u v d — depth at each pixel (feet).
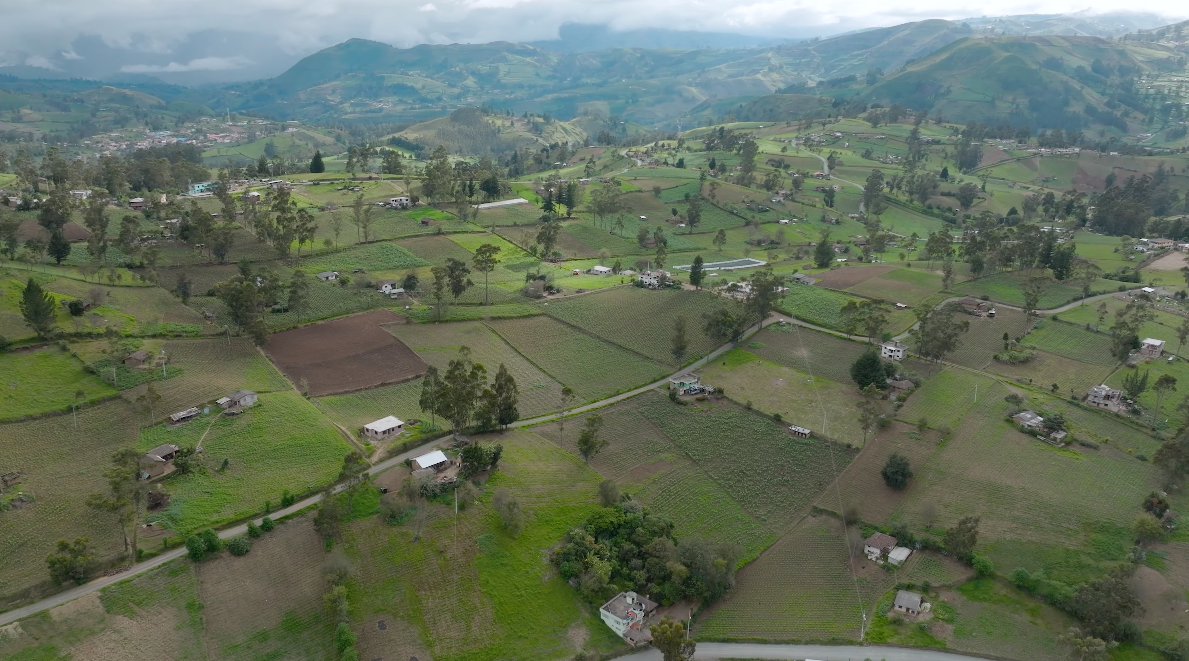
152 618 238.48
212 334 434.30
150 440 320.29
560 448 356.38
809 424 383.45
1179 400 408.67
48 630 227.40
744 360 461.78
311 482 303.89
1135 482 333.21
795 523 320.70
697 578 278.05
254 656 233.55
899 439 366.02
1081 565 286.25
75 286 453.58
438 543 281.13
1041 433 368.07
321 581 261.03
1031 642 258.16
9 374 345.72
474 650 246.47
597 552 285.84
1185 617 262.88
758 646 260.21
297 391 382.01
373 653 240.12
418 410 375.45
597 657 249.55
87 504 251.39
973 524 297.12
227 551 266.57
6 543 254.88
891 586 286.46
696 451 364.58
